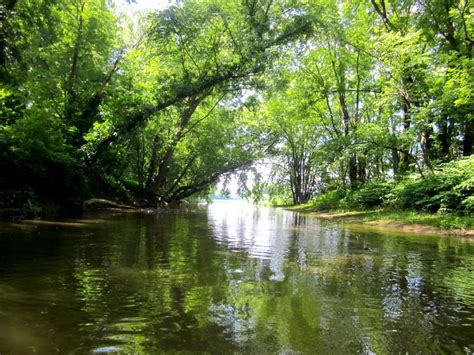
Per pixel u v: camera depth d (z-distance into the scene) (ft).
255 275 15.05
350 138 65.77
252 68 56.54
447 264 18.94
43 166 39.06
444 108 51.44
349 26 74.84
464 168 49.19
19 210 33.83
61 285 12.32
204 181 91.40
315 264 17.99
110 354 7.43
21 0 40.06
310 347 8.18
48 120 40.96
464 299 12.43
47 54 50.11
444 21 57.26
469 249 25.00
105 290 11.99
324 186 129.80
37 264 15.35
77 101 57.21
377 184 68.90
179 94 56.75
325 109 97.30
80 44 57.36
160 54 60.49
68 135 52.70
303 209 103.45
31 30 41.27
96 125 51.93
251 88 60.13
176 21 54.19
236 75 57.67
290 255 20.47
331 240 28.45
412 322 10.03
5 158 35.55
